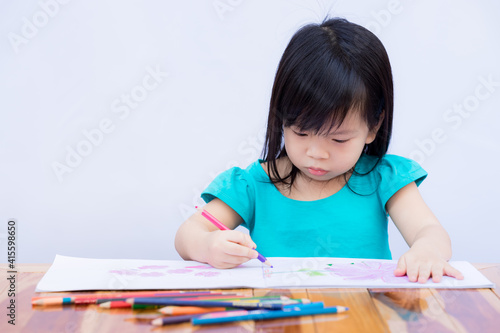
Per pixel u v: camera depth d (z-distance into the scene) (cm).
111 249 168
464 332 59
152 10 163
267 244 110
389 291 72
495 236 167
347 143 92
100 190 167
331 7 160
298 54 94
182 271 81
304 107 90
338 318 62
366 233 108
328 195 110
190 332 58
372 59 95
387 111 100
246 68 164
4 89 164
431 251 83
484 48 162
